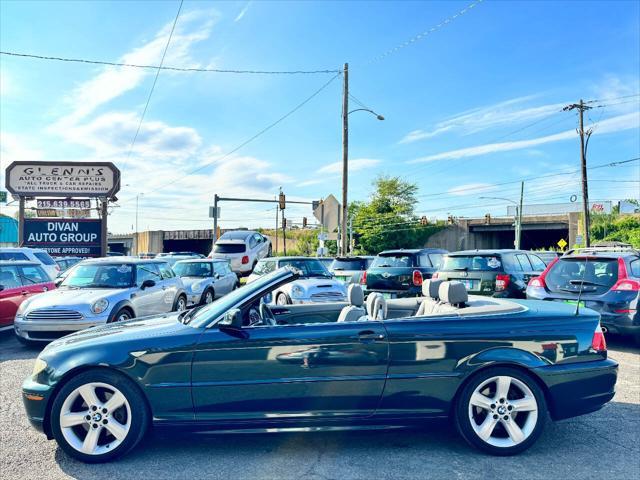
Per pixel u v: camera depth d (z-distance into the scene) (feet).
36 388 12.23
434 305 16.34
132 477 11.37
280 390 12.24
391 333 12.50
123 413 12.23
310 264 40.96
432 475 11.39
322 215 45.32
